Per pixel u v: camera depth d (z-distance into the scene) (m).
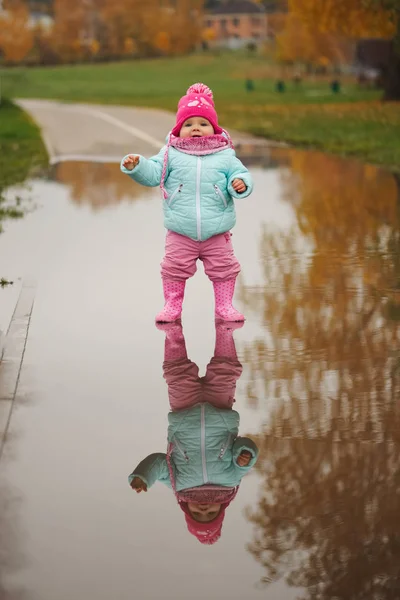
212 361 6.28
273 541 3.86
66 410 5.33
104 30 111.44
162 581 3.55
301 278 8.73
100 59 110.94
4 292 8.09
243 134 26.27
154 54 112.62
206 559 3.71
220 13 141.62
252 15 140.50
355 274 8.88
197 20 118.00
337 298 7.98
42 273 8.84
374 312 7.51
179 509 4.14
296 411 5.37
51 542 3.84
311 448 4.84
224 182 7.16
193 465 4.61
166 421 5.20
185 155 7.15
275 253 9.92
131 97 59.94
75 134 26.75
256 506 4.18
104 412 5.32
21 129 28.48
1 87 78.00
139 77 89.50
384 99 43.28
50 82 85.19
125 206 13.43
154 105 45.66
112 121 32.66
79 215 12.51
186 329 7.05
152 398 5.56
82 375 5.94
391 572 3.62
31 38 109.31
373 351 6.50
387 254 9.80
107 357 6.33
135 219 12.20
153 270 9.01
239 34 141.25
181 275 7.25
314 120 30.52
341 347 6.59
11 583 3.52
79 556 3.73
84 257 9.62
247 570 3.63
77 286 8.33
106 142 24.11
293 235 10.98
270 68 91.75
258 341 6.75
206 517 4.07
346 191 14.76
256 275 8.88
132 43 112.00
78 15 110.62
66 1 110.56
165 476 4.49
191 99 7.34
